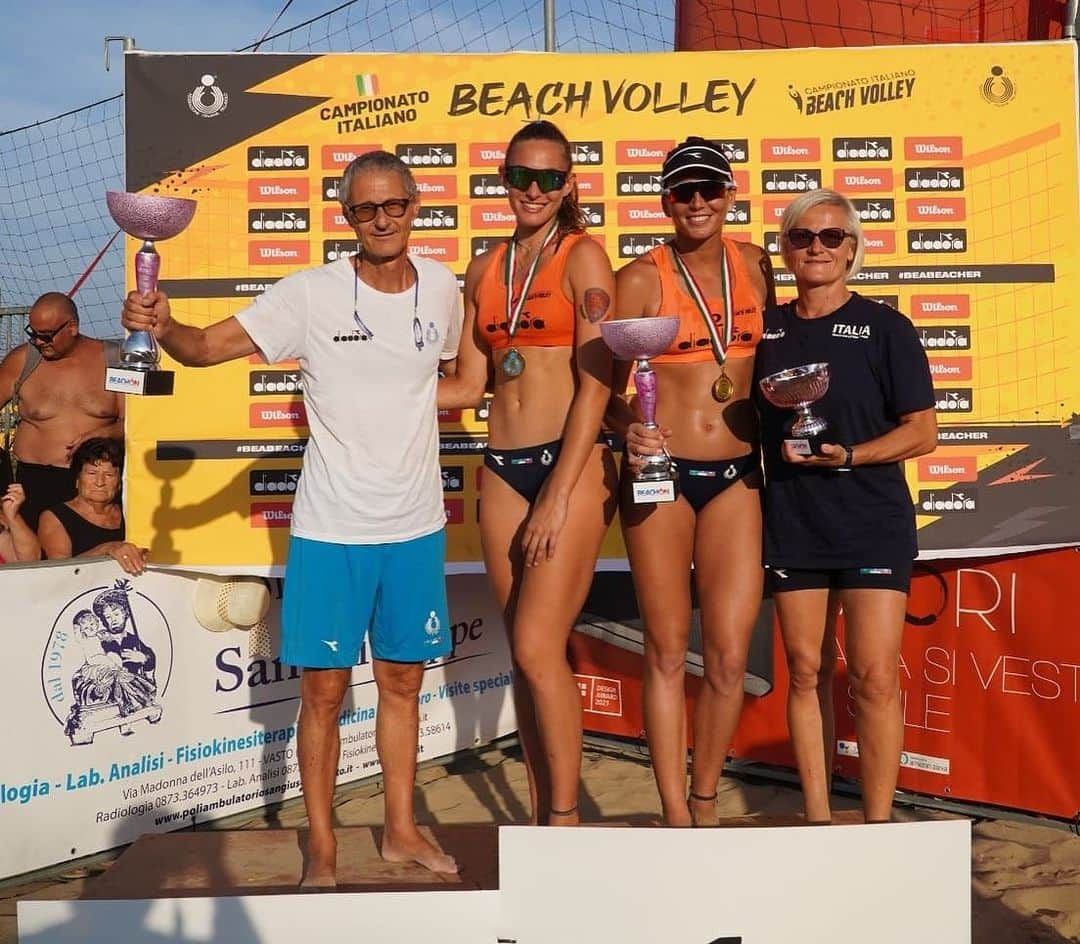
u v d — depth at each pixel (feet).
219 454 15.21
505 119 15.26
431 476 11.10
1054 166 15.03
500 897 9.68
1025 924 12.48
